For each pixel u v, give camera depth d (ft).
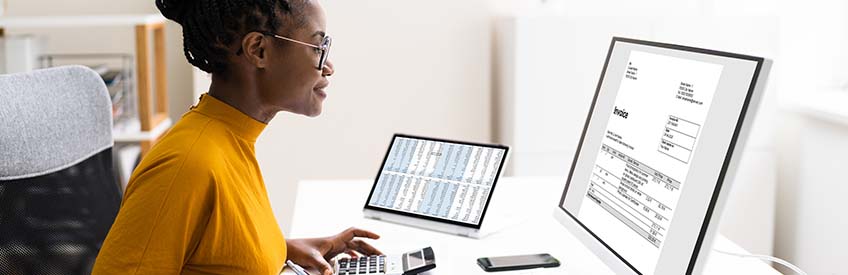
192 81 11.18
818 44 9.57
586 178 4.68
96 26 10.91
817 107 8.64
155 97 11.14
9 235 4.21
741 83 3.50
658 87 4.09
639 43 4.38
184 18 3.81
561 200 4.96
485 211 5.25
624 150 4.28
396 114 10.07
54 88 4.58
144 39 9.33
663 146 3.92
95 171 4.83
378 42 9.89
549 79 9.42
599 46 9.41
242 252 3.76
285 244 4.32
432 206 5.42
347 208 6.00
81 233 4.61
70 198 4.58
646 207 3.97
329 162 10.09
